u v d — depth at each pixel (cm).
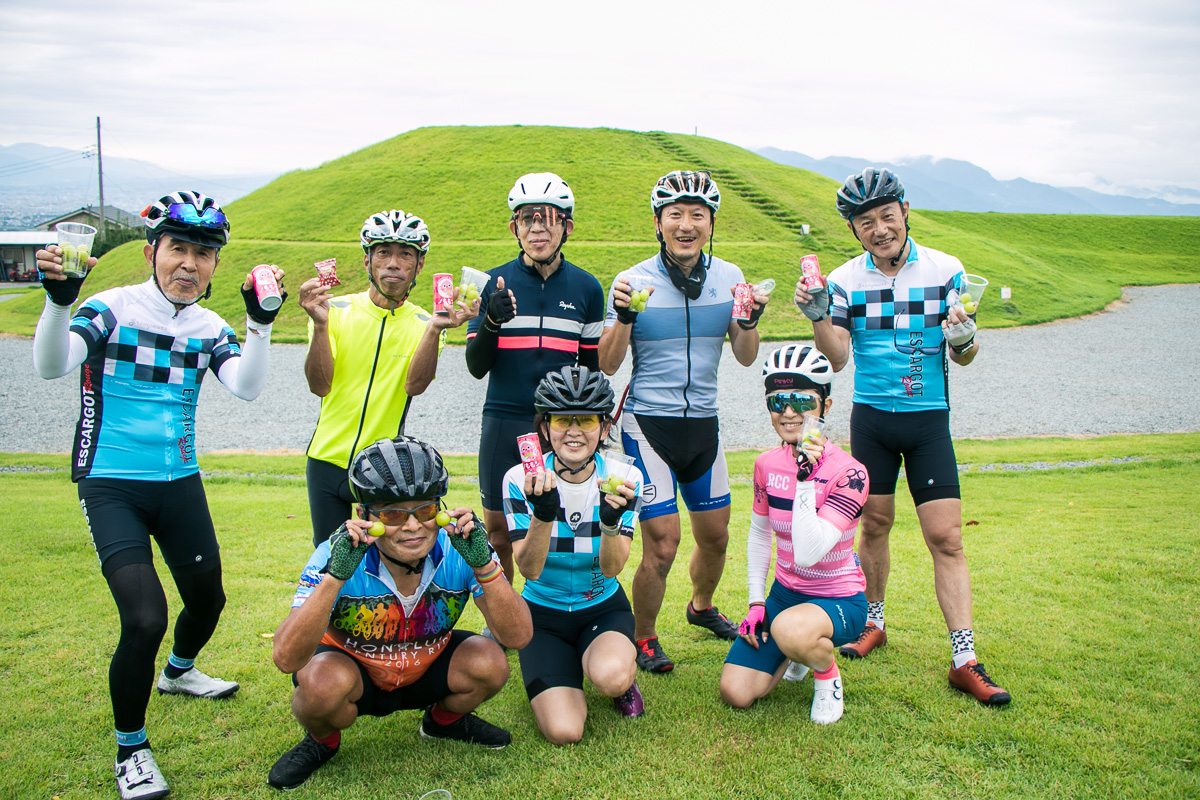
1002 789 282
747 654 359
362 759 316
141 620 290
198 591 344
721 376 2128
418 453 278
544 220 407
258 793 291
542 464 308
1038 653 398
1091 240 5375
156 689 375
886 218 399
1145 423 1504
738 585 541
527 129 5281
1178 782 282
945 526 390
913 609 480
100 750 322
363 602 292
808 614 334
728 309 422
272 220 4025
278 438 1456
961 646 362
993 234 5319
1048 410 1648
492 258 3297
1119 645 406
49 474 1077
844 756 306
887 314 410
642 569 405
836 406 1745
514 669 412
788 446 367
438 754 317
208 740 329
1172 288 4150
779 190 4612
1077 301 3484
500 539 436
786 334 2697
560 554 346
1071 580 516
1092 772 291
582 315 433
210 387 2055
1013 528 674
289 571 565
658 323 416
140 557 304
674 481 414
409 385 385
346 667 295
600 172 4400
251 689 376
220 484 998
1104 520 691
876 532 422
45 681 381
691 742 320
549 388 330
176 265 325
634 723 338
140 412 323
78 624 454
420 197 4094
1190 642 408
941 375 407
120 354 319
